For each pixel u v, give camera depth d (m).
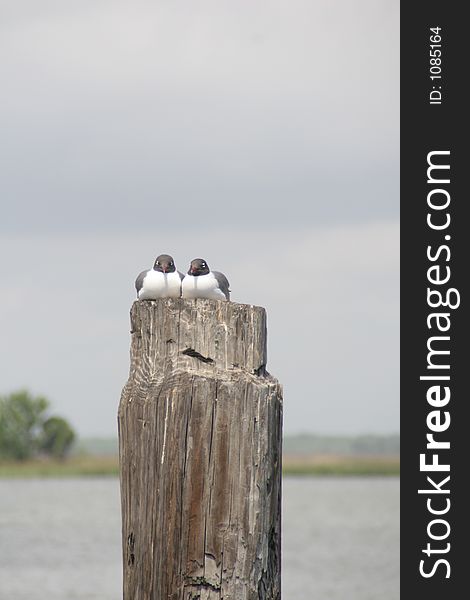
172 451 11.28
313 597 44.31
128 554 11.60
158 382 11.53
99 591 45.50
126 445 11.65
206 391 11.30
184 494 11.27
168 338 11.63
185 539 11.24
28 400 162.88
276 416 11.66
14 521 77.25
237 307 11.63
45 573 49.81
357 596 44.34
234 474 11.28
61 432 164.88
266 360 12.00
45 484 146.25
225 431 11.29
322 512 91.50
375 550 60.66
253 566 11.34
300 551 61.09
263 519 11.43
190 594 11.24
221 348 11.58
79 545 61.47
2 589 45.34
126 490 11.64
